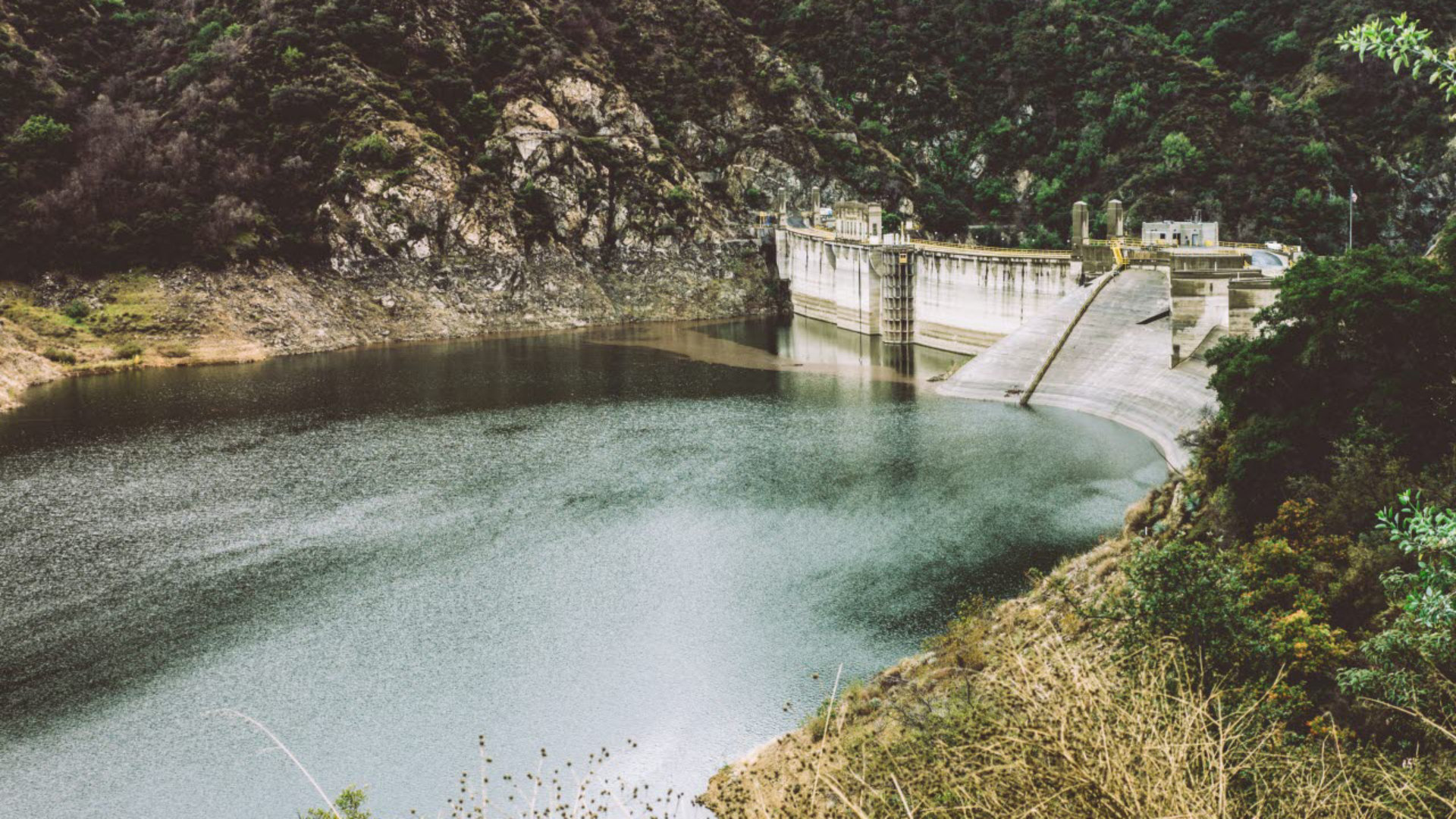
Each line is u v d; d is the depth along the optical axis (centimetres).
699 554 9162
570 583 8638
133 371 17712
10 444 13138
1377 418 7044
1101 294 15512
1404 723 3656
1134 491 10381
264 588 8706
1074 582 7250
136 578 8962
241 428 13938
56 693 7075
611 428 13850
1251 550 6444
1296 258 15638
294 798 5869
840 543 9288
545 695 6831
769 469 11712
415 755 6228
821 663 7050
